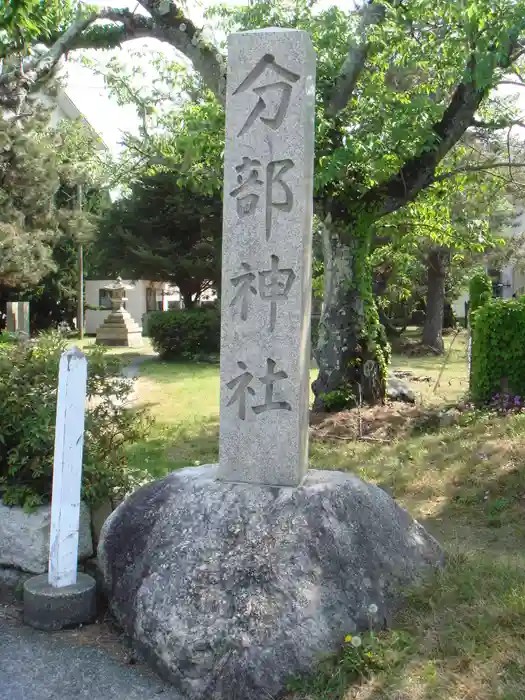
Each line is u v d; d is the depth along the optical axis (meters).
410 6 7.75
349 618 3.18
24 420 4.22
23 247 19.75
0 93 8.27
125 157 18.45
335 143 8.41
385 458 7.14
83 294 30.45
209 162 8.79
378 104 8.19
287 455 3.66
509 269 30.16
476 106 8.50
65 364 3.65
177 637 3.12
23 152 19.64
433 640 3.08
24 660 3.31
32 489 4.21
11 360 4.61
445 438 7.57
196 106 9.46
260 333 3.70
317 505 3.51
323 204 9.34
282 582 3.20
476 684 2.76
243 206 3.71
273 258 3.68
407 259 13.87
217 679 2.98
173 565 3.37
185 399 12.11
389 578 3.47
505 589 3.49
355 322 9.78
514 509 5.39
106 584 3.74
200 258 19.81
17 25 5.55
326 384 9.82
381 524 3.68
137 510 3.79
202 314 19.16
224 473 3.77
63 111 28.72
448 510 5.60
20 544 4.06
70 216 22.92
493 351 8.75
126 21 8.34
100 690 3.06
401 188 9.26
